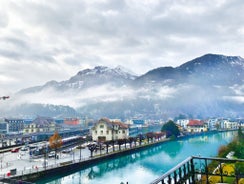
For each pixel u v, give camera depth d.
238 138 90.06
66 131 191.12
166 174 9.39
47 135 169.38
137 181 67.19
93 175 75.00
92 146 108.25
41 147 113.06
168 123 184.62
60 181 67.88
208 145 142.75
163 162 95.06
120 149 112.06
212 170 31.73
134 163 94.44
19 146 126.69
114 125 156.00
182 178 10.71
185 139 183.75
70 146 130.50
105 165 92.44
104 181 67.50
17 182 42.44
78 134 195.12
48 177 66.69
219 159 11.10
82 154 103.44
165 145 149.25
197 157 11.62
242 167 20.28
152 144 140.62
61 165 73.00
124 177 72.00
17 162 83.88
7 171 68.12
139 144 133.25
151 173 76.75
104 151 109.69
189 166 11.55
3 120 196.50
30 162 84.19
